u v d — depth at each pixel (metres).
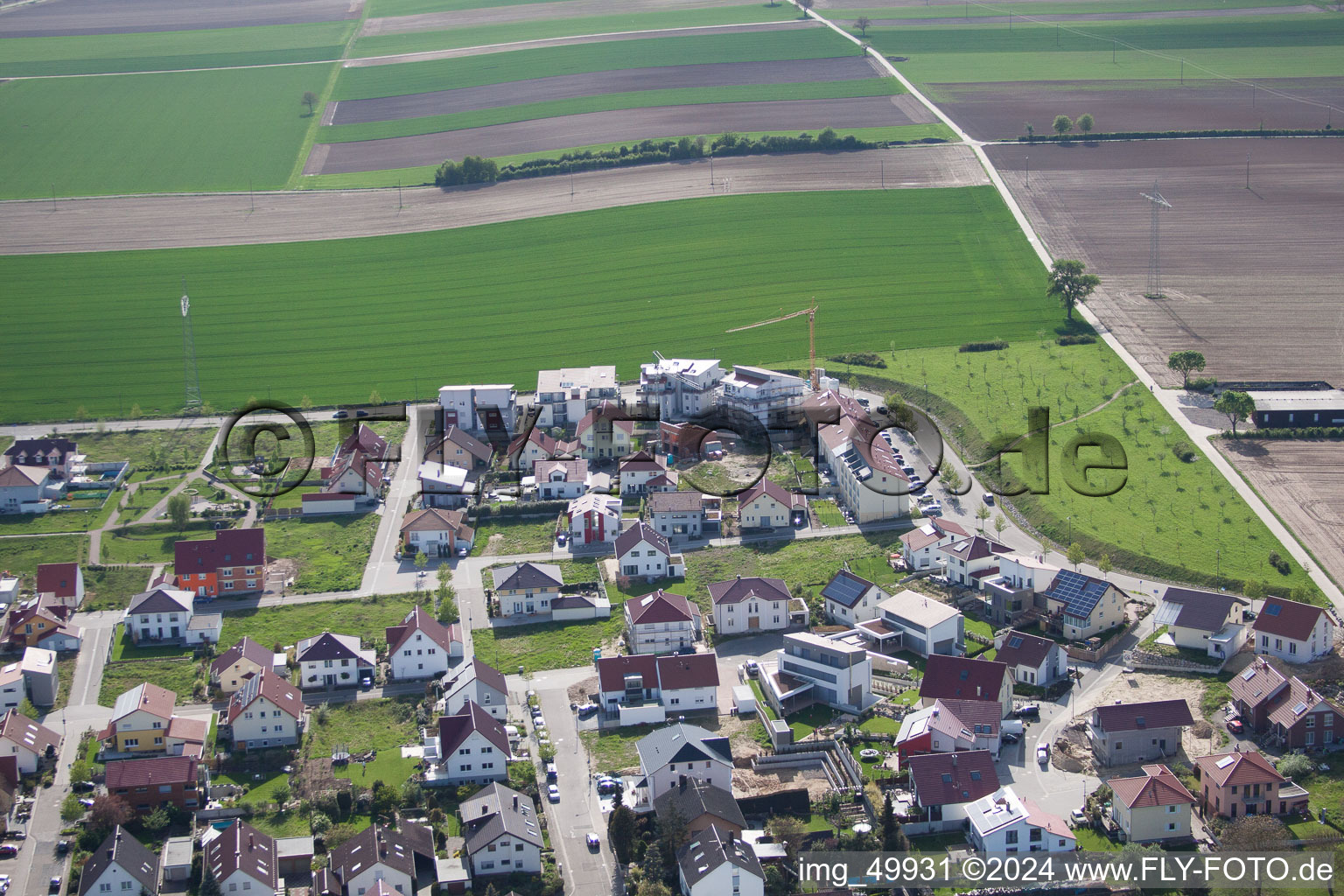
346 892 165.25
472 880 171.25
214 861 169.50
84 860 174.62
